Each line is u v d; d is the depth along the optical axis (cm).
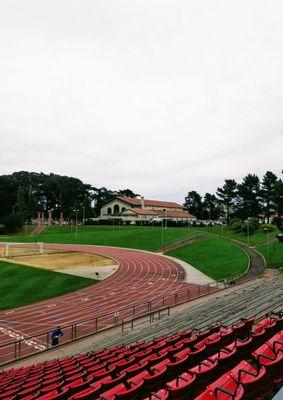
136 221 12106
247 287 3266
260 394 516
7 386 1190
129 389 704
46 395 834
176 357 915
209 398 553
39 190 16712
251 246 6594
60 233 11319
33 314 2950
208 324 1709
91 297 3538
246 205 10394
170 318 2256
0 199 13300
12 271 4797
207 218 16138
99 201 18412
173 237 8575
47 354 2014
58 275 4578
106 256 6631
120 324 2498
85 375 1016
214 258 5850
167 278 4519
